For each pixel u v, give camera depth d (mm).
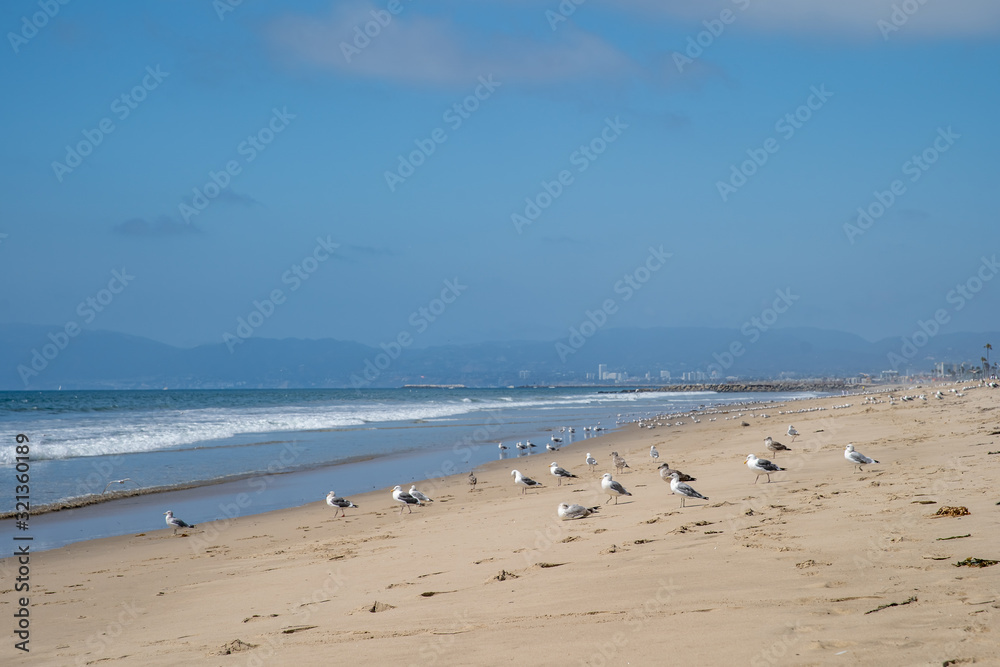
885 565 7227
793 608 6070
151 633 8391
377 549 12484
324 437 40469
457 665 5621
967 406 34625
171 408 67562
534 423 52594
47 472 25906
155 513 19031
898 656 4758
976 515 9078
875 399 53656
